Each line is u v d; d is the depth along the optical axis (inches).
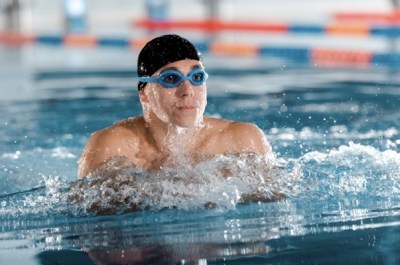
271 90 522.3
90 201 193.2
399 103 427.8
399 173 224.8
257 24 1023.6
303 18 1141.7
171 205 188.7
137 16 1339.8
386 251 143.3
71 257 147.3
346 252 143.9
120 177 201.3
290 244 150.7
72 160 291.6
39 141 339.6
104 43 1079.0
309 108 422.0
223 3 1133.7
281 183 206.8
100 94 522.3
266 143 228.2
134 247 152.5
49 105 469.1
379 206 185.0
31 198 207.6
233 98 481.1
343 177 219.5
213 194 194.5
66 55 927.0
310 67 703.1
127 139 216.1
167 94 197.6
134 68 729.6
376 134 322.0
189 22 1131.9
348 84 544.7
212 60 815.7
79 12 1273.4
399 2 1005.2
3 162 288.0
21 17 1280.8
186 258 142.8
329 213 178.9
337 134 327.9
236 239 155.9
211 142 220.2
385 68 665.0
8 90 563.5
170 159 214.5
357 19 1026.1
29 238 165.3
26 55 943.7
